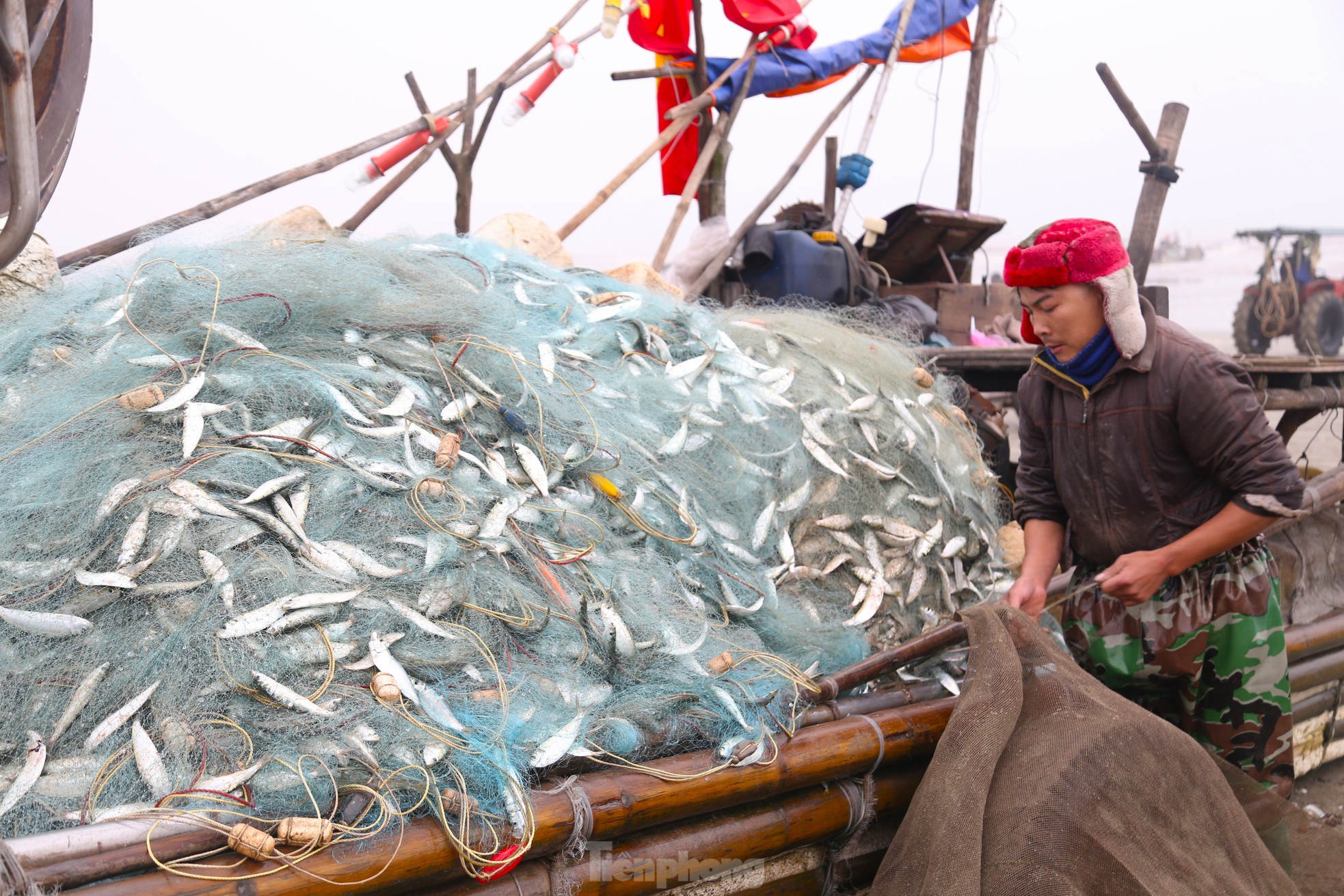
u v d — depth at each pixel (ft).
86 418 6.26
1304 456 16.07
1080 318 7.89
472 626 6.15
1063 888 5.52
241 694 5.43
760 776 6.16
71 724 5.24
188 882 4.53
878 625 8.05
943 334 19.49
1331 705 12.47
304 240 8.64
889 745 6.77
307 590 5.81
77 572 5.56
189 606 5.62
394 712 5.49
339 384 6.88
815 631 7.52
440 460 6.73
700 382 8.55
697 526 7.47
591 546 6.85
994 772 6.14
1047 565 8.86
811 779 6.45
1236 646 8.18
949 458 9.46
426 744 5.39
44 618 5.32
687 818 6.18
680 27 17.72
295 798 5.06
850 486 8.52
